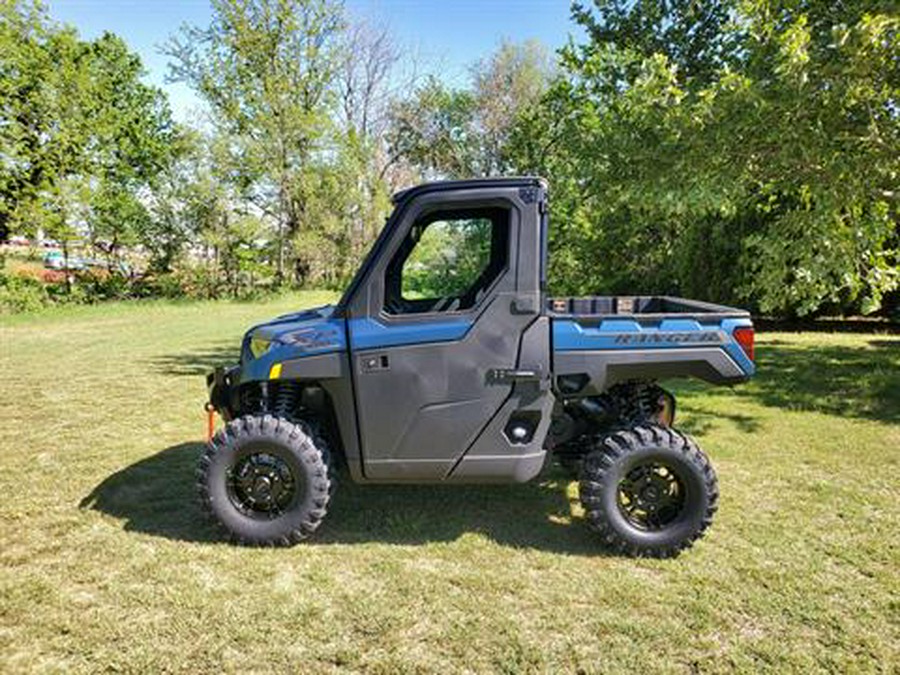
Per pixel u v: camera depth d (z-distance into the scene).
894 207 5.90
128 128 23.77
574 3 13.10
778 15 5.59
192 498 3.67
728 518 3.39
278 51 24.83
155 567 2.84
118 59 25.28
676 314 3.01
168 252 22.08
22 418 5.54
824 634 2.35
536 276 2.92
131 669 2.14
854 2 5.58
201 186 21.27
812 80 4.76
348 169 24.31
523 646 2.27
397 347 2.95
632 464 2.96
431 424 2.98
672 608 2.53
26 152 17.27
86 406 6.00
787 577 2.77
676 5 11.76
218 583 2.71
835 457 4.38
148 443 4.79
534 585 2.71
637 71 11.36
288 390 3.25
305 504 2.99
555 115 16.86
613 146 6.70
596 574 2.80
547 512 3.49
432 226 3.76
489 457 3.01
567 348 2.96
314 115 23.62
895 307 11.31
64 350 9.85
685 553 2.99
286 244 23.98
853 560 2.92
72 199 18.16
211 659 2.20
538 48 26.16
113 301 19.77
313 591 2.65
